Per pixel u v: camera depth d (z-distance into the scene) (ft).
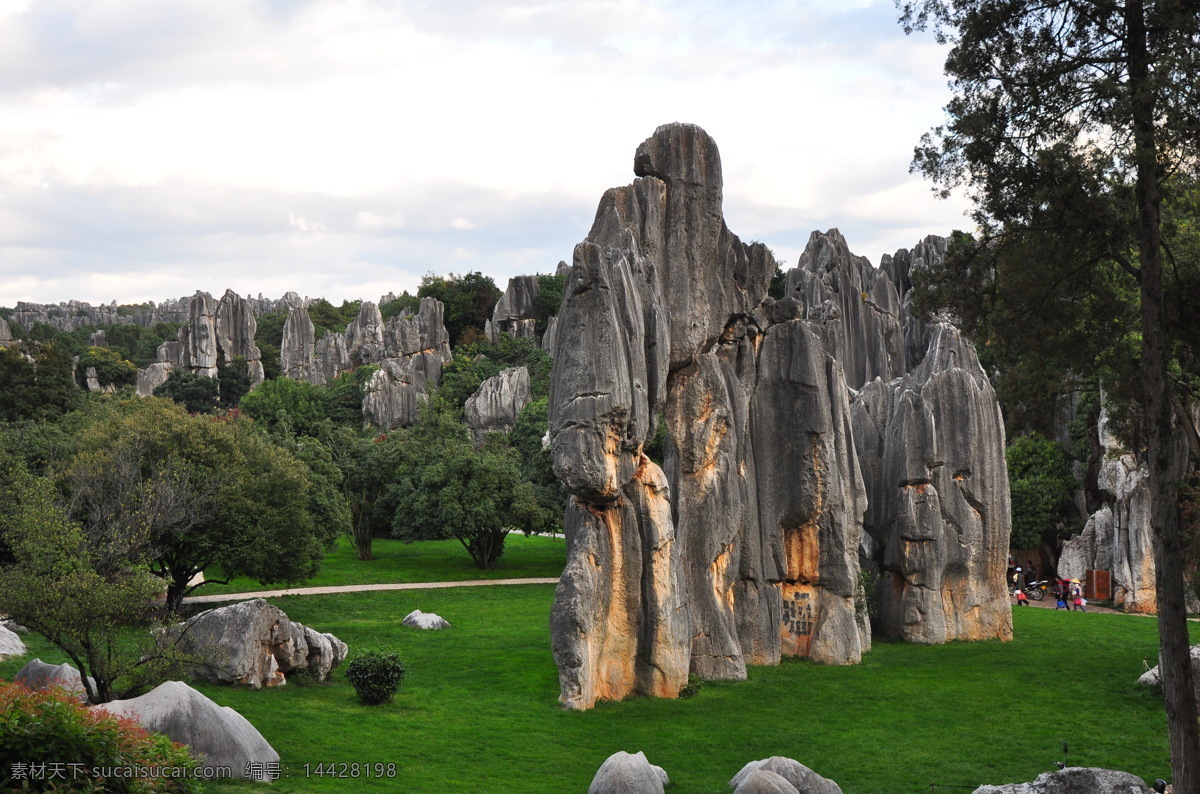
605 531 131.34
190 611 183.32
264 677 125.70
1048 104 101.60
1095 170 96.78
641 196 144.97
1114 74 98.27
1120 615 212.02
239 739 90.33
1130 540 226.99
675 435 147.95
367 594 221.87
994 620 183.11
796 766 91.09
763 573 158.81
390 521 287.89
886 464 183.83
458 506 252.01
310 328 551.18
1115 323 105.81
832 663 158.81
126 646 120.78
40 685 105.70
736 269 160.15
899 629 180.24
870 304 331.57
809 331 161.99
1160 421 96.17
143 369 585.63
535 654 157.58
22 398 292.61
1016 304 105.91
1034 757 113.39
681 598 136.87
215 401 465.06
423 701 127.65
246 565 167.43
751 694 139.03
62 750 65.05
